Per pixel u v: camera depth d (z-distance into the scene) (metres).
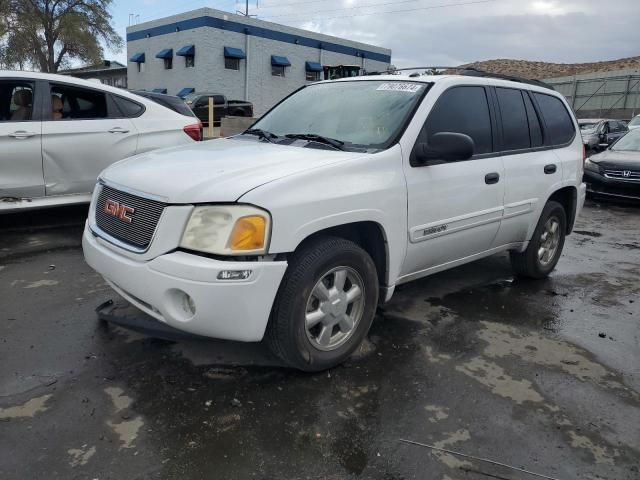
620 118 34.19
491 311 4.44
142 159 3.60
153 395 2.95
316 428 2.73
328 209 3.03
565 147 5.30
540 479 2.45
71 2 34.91
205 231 2.76
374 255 3.55
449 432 2.76
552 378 3.37
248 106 25.12
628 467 2.57
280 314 2.96
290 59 35.97
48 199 5.86
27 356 3.32
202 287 2.70
